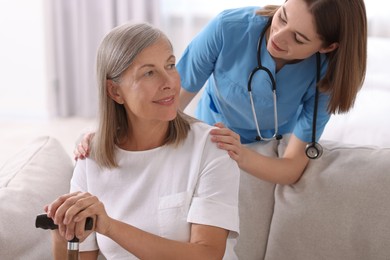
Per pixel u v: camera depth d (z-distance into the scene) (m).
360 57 1.52
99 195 1.50
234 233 1.43
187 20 4.12
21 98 4.62
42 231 1.63
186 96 1.89
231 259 1.49
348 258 1.57
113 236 1.33
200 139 1.45
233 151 1.47
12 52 4.54
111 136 1.48
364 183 1.59
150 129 1.45
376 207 1.55
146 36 1.36
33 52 4.52
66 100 4.47
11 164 1.85
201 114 2.01
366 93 2.76
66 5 4.30
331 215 1.60
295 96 1.74
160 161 1.46
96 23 4.26
